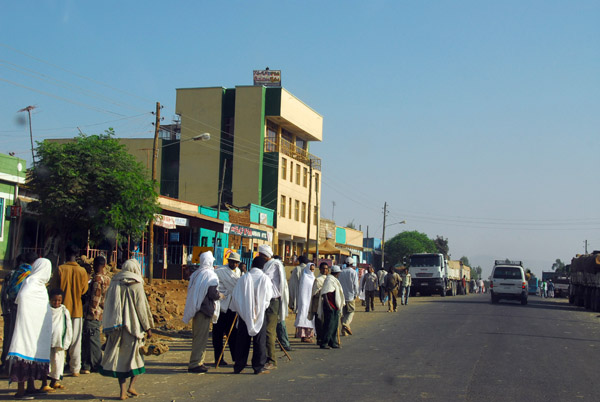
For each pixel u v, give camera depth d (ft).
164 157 186.39
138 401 26.81
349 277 55.47
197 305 34.14
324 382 31.35
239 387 29.96
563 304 134.51
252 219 161.17
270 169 180.96
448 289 165.78
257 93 180.04
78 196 80.53
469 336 54.19
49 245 89.56
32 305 26.48
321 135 213.66
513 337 53.78
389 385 30.45
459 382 31.32
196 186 181.37
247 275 34.58
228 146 181.98
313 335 51.03
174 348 44.14
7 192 82.28
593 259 101.09
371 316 79.15
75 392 28.53
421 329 61.00
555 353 43.83
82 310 32.76
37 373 26.48
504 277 118.01
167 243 117.70
